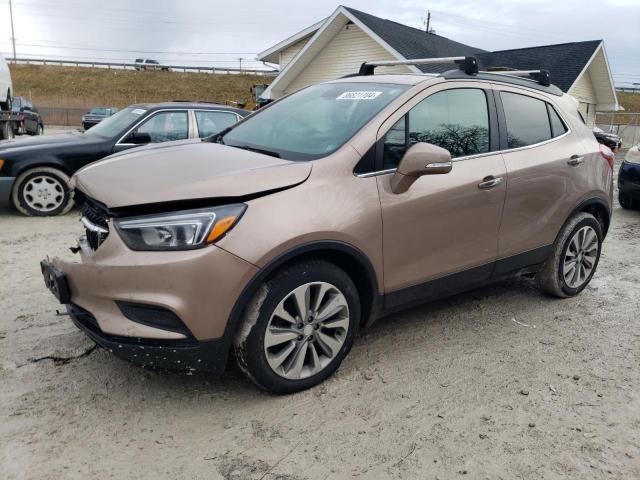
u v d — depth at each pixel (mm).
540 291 4941
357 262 3193
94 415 2918
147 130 7820
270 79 69500
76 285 2922
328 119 3652
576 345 3938
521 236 4145
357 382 3324
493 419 3008
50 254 5648
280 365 3045
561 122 4547
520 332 4121
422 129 3576
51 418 2875
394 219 3303
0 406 2953
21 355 3504
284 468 2576
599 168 4688
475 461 2668
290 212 2902
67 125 42719
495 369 3549
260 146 3645
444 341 3918
